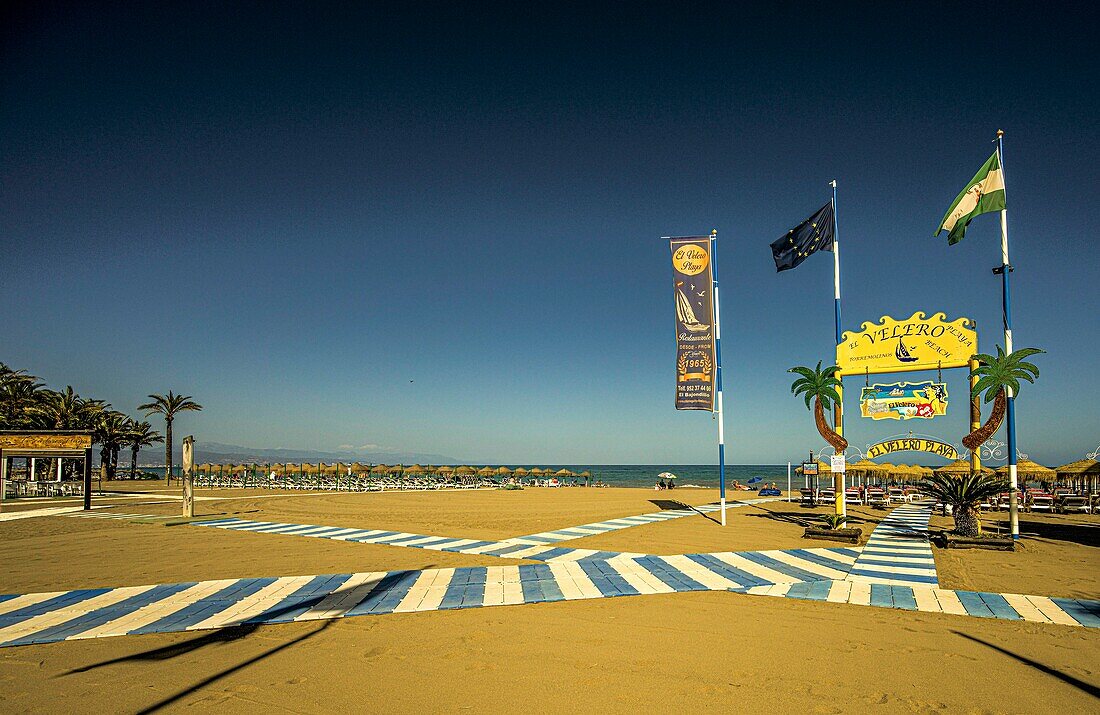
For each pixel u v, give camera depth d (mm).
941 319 18719
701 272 17734
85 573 11055
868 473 27750
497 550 13453
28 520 20688
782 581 10109
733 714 5039
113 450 63031
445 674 5980
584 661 6324
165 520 19688
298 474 58594
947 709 5109
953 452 20344
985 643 6844
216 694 5504
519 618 7945
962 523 13812
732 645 6816
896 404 19344
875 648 6688
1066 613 8102
